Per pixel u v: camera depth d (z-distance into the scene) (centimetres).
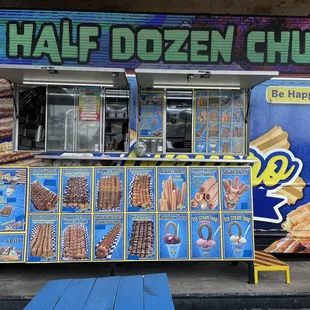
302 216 523
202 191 418
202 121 541
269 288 401
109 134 538
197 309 371
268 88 532
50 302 207
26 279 439
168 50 529
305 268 490
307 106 533
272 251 516
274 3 584
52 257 402
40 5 606
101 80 504
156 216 412
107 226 409
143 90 536
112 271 414
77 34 525
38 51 523
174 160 493
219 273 462
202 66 531
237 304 373
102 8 616
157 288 232
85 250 404
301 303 376
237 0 576
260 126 530
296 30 533
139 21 528
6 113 522
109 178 416
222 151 539
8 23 520
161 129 538
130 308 197
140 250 406
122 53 529
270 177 526
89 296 217
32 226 407
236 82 500
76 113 536
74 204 410
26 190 412
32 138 531
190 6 606
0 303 359
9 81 512
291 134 530
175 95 539
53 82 518
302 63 533
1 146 519
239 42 531
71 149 534
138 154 520
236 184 421
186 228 412
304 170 528
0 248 401
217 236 412
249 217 417
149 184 417
